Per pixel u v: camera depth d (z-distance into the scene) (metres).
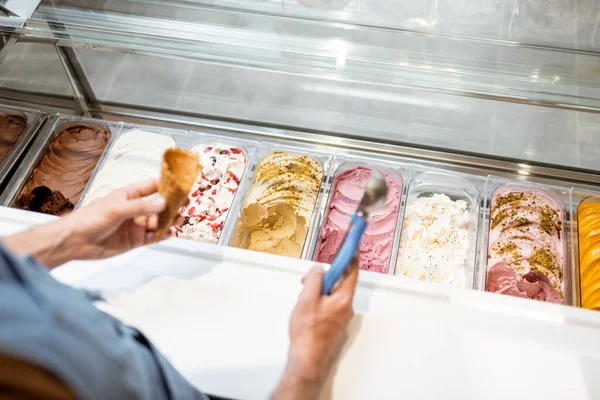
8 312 0.61
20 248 1.02
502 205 1.77
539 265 1.65
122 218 1.08
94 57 1.93
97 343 0.70
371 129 1.91
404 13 1.60
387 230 1.75
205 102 1.99
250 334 1.22
